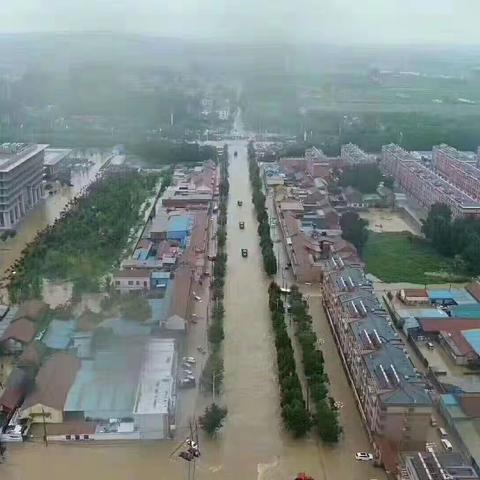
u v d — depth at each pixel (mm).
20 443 135250
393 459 125562
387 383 134375
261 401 150875
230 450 134125
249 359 169000
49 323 181875
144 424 136000
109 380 149625
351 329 160000
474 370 165125
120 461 130250
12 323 177750
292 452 133750
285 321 188500
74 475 126500
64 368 152875
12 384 150125
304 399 149750
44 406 139000
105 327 173625
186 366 163000
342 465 130000
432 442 134750
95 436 136250
